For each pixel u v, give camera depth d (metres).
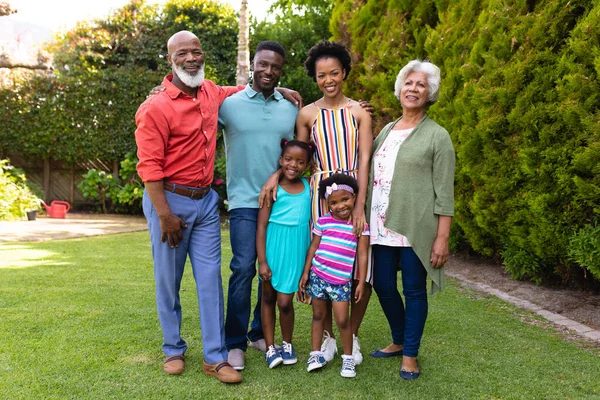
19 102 10.24
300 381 2.45
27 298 3.68
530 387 2.39
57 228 7.82
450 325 3.29
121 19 11.15
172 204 2.49
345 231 2.55
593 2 3.55
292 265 2.59
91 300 3.66
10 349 2.71
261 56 2.61
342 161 2.67
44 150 10.43
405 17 5.86
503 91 4.09
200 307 2.53
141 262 5.09
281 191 2.63
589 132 3.44
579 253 3.50
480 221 4.50
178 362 2.52
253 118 2.65
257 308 2.94
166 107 2.38
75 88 10.40
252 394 2.29
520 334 3.13
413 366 2.51
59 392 2.24
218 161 9.28
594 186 3.39
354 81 6.41
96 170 10.74
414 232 2.47
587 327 3.29
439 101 5.05
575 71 3.56
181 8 11.21
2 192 9.18
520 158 4.00
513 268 4.41
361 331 3.22
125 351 2.73
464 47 4.82
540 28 3.88
